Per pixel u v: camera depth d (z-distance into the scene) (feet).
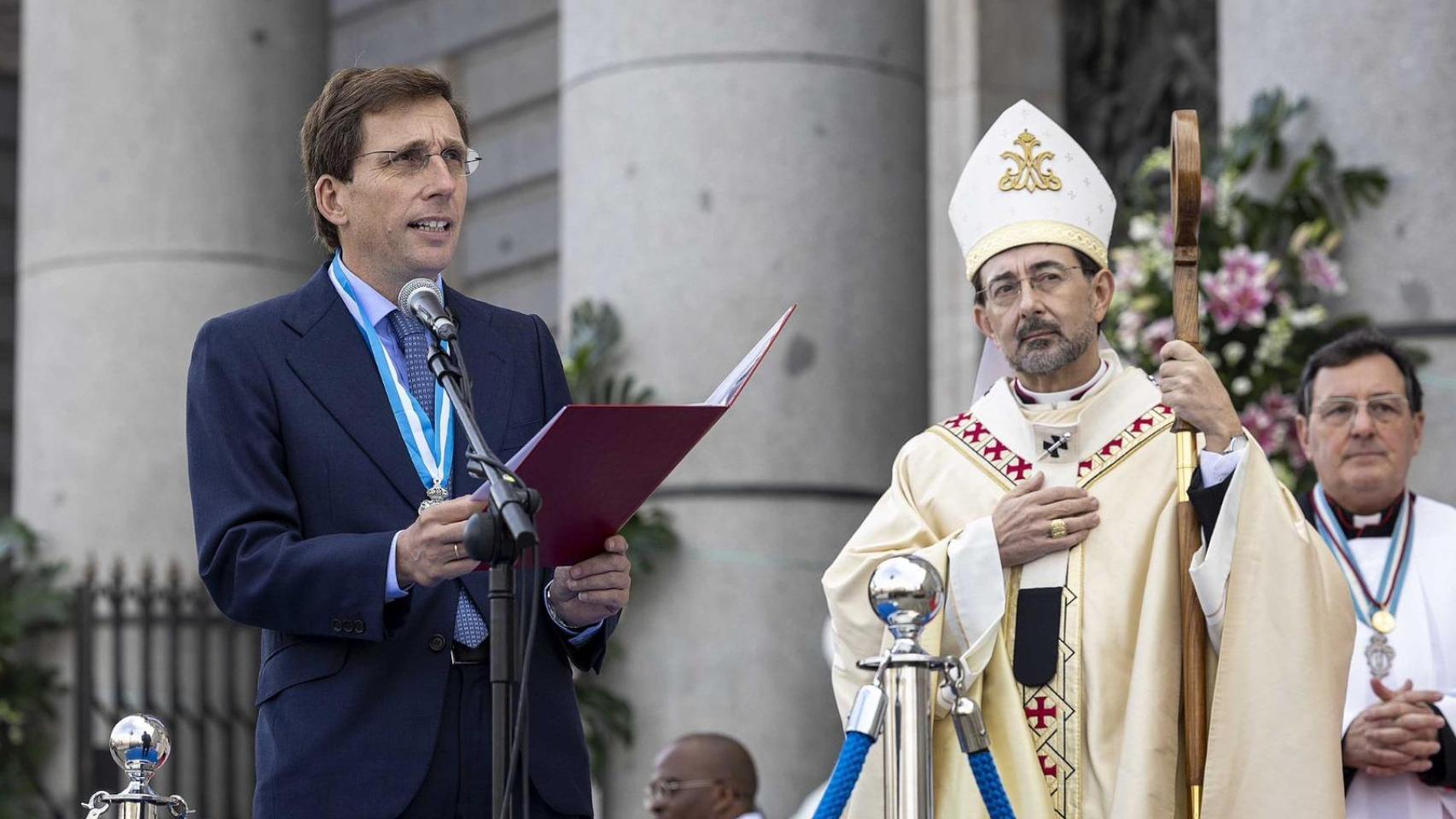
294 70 107.86
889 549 40.98
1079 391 41.75
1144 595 39.14
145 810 35.60
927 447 42.50
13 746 95.45
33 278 104.99
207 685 92.07
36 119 106.01
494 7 125.18
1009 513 39.63
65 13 105.29
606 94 84.02
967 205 42.29
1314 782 36.55
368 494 33.22
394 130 34.60
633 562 79.97
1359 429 48.06
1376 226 64.59
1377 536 48.62
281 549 31.81
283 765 32.22
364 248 34.73
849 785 31.27
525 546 28.84
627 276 82.38
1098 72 94.17
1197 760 37.60
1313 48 66.23
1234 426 38.52
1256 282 63.00
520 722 29.60
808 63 83.20
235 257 103.86
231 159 104.53
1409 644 47.24
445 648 32.76
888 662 32.01
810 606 80.43
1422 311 63.72
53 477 102.17
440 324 31.89
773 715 79.36
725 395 31.35
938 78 93.76
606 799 80.48
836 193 82.99
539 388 35.40
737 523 80.43
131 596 91.61
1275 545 37.63
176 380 102.27
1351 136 65.26
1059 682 38.88
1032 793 38.04
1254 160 65.92
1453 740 44.47
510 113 123.85
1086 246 41.42
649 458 31.09
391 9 131.54
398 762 32.17
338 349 34.12
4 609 96.53
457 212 34.96
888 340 83.71
